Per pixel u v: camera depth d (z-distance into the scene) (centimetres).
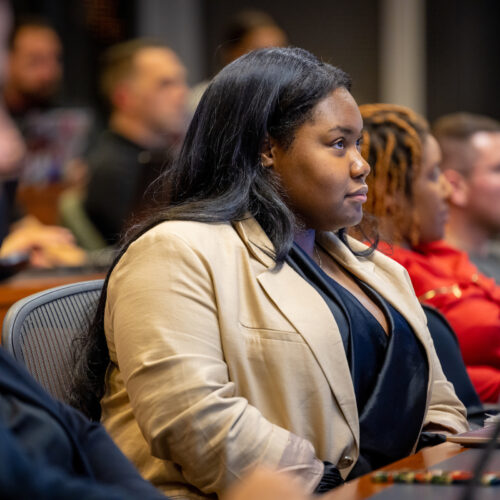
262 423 382
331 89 436
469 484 283
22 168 1083
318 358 404
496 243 1044
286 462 378
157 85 1079
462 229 764
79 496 248
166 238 402
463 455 360
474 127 764
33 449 279
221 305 397
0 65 1168
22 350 441
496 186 750
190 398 375
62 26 1388
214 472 375
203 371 380
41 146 1092
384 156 594
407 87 1508
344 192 435
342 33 1524
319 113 431
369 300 465
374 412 426
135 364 385
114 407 425
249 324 405
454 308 612
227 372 396
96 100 1398
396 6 1496
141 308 391
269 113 432
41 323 455
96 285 490
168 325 386
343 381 410
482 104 1488
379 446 425
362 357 432
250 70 436
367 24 1516
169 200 452
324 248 475
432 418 472
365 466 416
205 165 441
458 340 600
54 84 1196
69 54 1391
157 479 399
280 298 411
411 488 307
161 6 1497
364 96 1530
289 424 396
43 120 1095
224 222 422
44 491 243
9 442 242
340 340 413
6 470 237
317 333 408
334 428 407
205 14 1549
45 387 447
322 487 385
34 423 285
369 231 522
